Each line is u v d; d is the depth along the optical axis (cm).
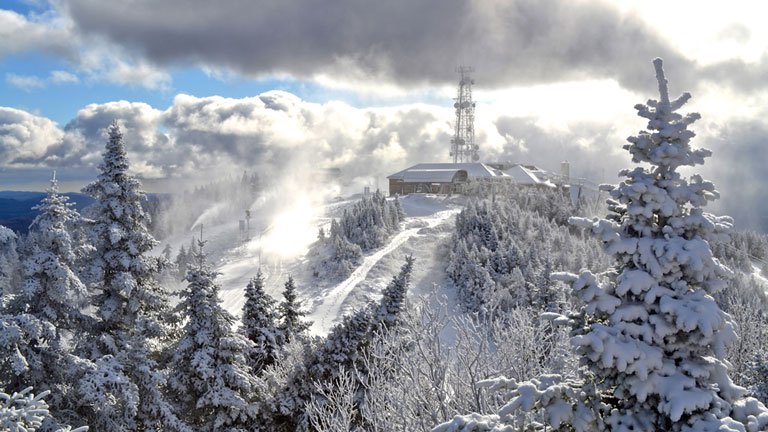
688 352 792
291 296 3316
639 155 829
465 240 8550
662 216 830
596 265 7144
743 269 8062
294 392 2375
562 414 773
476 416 830
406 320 1403
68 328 1950
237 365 2183
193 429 2134
